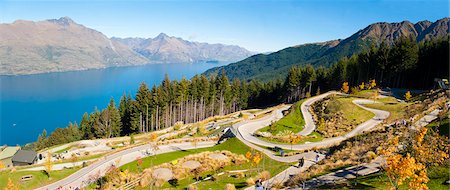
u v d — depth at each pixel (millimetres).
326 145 66438
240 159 59938
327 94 118188
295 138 68875
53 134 126438
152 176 50906
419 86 117688
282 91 154500
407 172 22547
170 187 47344
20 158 76250
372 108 88625
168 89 129500
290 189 35500
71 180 56438
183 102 133875
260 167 53438
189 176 51719
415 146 34344
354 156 44719
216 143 78625
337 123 80750
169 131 112312
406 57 113625
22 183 55656
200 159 59438
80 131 133500
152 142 81750
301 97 147875
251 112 135250
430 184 27109
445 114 49906
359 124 77438
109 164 62969
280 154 61406
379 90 112938
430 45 117938
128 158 66312
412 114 67312
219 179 47406
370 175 33781
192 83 134125
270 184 42062
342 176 35969
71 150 94125
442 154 30375
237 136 76812
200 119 134875
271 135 77188
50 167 62969
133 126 123562
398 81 119312
